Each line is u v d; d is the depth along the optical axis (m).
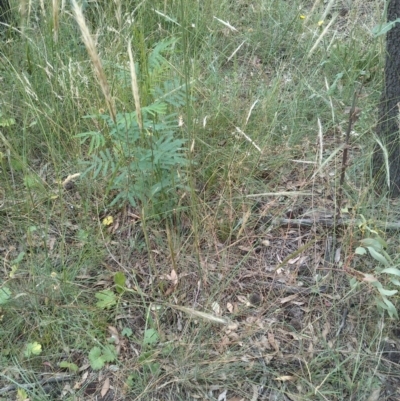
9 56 3.35
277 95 3.22
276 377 2.09
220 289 2.39
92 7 3.69
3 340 2.25
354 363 2.11
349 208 2.66
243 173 2.85
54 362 2.20
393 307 2.06
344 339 2.20
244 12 4.12
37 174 2.95
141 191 2.39
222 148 2.94
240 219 2.57
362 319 2.26
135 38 3.10
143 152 2.40
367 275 2.07
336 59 3.54
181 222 2.65
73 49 3.41
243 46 3.84
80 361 2.20
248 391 2.06
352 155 2.93
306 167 2.91
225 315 2.31
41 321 2.28
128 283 2.46
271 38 3.82
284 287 2.40
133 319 2.32
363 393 2.03
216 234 2.61
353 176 2.80
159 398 2.07
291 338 2.22
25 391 2.09
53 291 2.37
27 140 3.07
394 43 2.39
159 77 2.80
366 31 3.77
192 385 2.07
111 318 2.32
